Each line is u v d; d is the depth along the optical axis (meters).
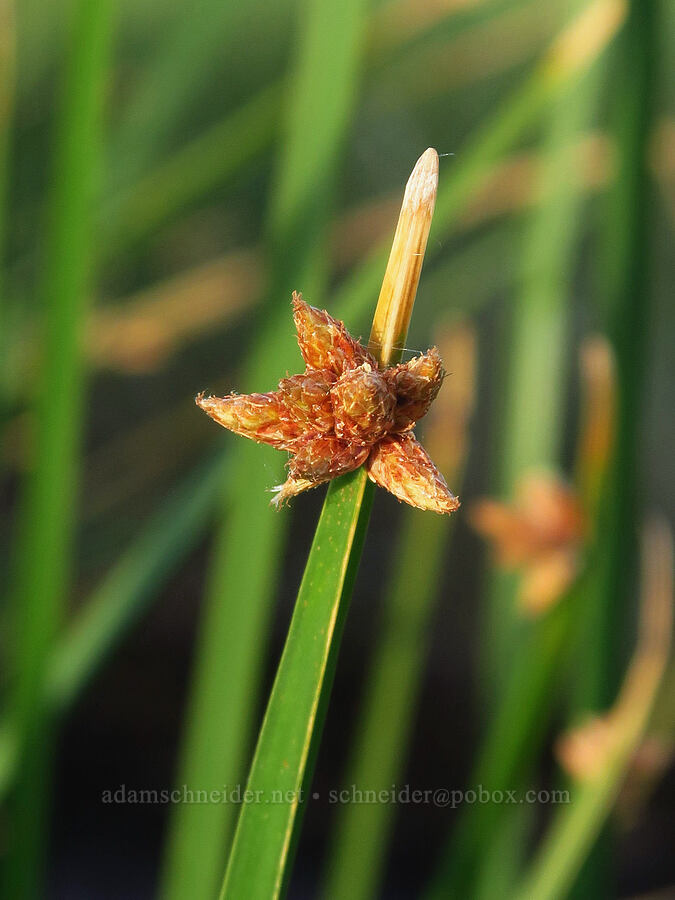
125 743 0.71
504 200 0.41
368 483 0.20
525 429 0.35
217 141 0.38
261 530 0.26
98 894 0.66
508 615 0.34
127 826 0.70
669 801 0.65
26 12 0.60
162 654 0.71
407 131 0.75
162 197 0.38
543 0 0.47
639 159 0.26
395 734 0.36
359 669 0.71
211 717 0.27
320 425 0.20
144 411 0.71
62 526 0.26
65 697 0.27
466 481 0.74
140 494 0.56
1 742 0.28
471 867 0.27
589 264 0.65
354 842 0.36
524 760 0.26
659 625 0.25
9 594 0.42
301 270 0.26
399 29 0.39
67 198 0.25
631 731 0.25
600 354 0.26
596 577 0.26
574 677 0.30
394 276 0.20
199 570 0.72
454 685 0.70
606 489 0.26
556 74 0.27
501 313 0.73
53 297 0.26
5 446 0.38
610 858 0.28
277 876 0.20
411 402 0.20
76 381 0.26
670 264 0.75
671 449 0.74
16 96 0.58
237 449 0.27
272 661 0.67
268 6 0.78
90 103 0.25
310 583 0.20
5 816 0.35
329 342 0.20
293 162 0.26
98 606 0.30
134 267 0.59
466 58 0.46
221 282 0.42
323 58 0.26
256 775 0.20
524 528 0.26
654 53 0.26
